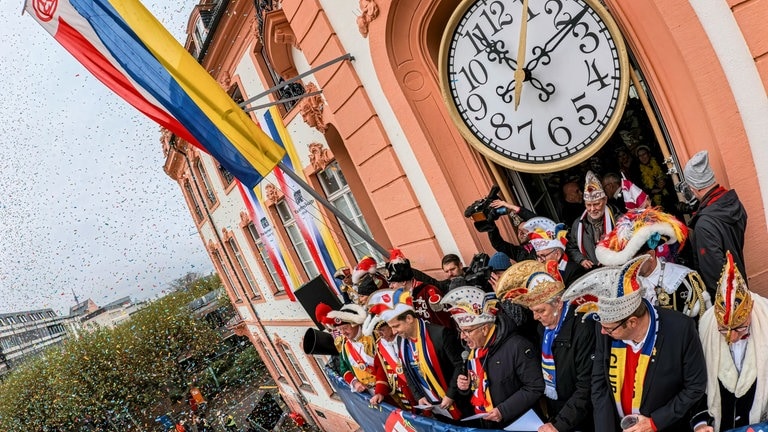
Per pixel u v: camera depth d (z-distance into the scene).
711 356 2.63
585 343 2.96
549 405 3.52
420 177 5.87
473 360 3.50
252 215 13.58
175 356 33.22
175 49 5.52
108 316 49.91
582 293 2.58
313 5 6.31
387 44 5.46
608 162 5.18
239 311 21.36
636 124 4.98
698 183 3.24
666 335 2.60
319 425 17.20
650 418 2.64
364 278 5.39
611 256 2.94
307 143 8.91
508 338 3.35
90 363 30.02
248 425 21.84
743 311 2.46
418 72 5.52
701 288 2.95
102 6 5.46
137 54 5.54
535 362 3.29
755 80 3.28
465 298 3.32
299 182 5.97
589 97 3.95
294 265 12.33
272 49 7.81
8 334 51.88
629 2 3.72
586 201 3.88
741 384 2.56
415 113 5.55
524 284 2.98
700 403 2.62
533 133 4.32
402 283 4.61
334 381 6.31
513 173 5.55
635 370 2.68
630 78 3.97
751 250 3.60
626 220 2.98
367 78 6.00
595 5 3.70
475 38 4.42
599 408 2.86
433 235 6.11
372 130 6.19
